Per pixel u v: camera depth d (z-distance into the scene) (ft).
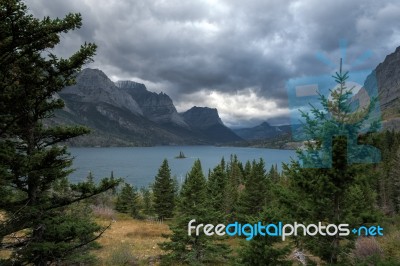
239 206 101.45
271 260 29.71
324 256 25.70
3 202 27.20
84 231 31.86
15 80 24.26
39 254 28.78
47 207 29.37
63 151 28.37
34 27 21.03
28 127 28.66
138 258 57.26
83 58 26.27
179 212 56.44
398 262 20.65
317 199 25.00
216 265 53.26
